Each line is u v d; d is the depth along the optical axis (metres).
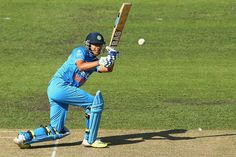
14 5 86.56
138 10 85.62
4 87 57.19
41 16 82.19
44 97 53.97
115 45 37.66
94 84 58.66
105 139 40.06
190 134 41.44
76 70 37.28
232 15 84.25
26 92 55.62
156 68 64.94
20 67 64.38
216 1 89.69
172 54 70.44
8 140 39.72
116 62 66.88
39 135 37.59
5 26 78.56
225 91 56.59
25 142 37.41
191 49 72.38
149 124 45.22
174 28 79.50
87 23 80.00
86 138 38.12
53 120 37.91
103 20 81.19
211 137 40.56
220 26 80.38
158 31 78.25
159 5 87.75
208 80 60.66
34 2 87.69
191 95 55.09
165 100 53.28
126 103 52.12
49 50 70.62
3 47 71.38
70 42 73.38
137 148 37.91
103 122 45.78
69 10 84.50
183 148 37.94
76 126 44.66
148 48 72.38
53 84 37.50
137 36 76.38
